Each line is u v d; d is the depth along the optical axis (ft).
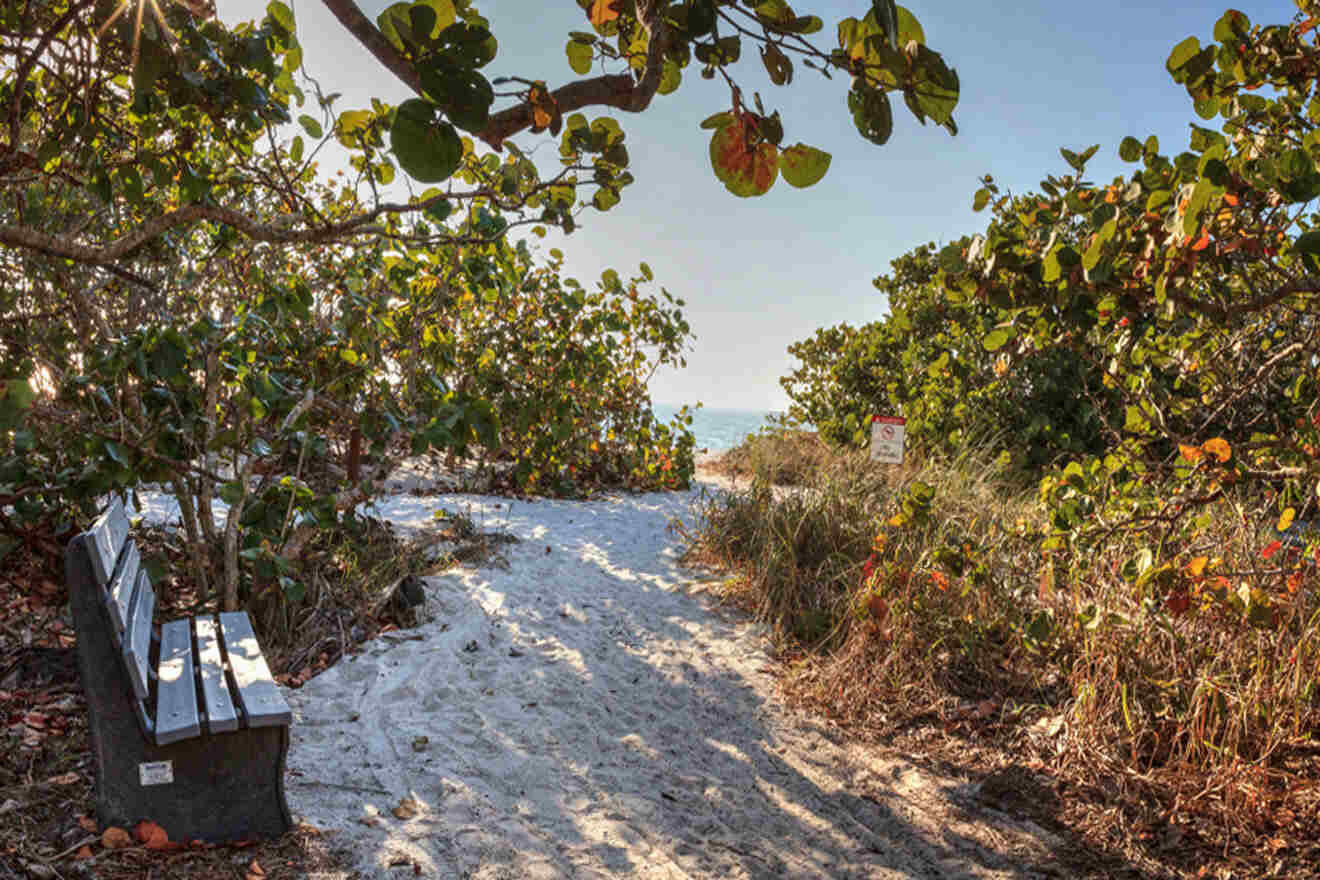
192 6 7.06
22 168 8.61
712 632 16.43
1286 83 9.63
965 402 32.19
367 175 9.84
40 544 14.10
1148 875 9.14
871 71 3.68
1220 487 10.11
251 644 10.85
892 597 15.29
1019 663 13.99
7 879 7.46
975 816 10.40
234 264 16.51
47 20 7.87
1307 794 10.13
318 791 10.08
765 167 4.27
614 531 24.97
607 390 35.24
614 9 4.38
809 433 47.29
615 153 7.11
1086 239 10.23
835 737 12.45
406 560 18.66
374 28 3.97
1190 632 12.82
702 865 9.17
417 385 17.53
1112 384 14.14
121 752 8.43
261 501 14.23
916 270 45.34
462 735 11.97
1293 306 11.19
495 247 18.21
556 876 8.74
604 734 12.34
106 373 12.67
